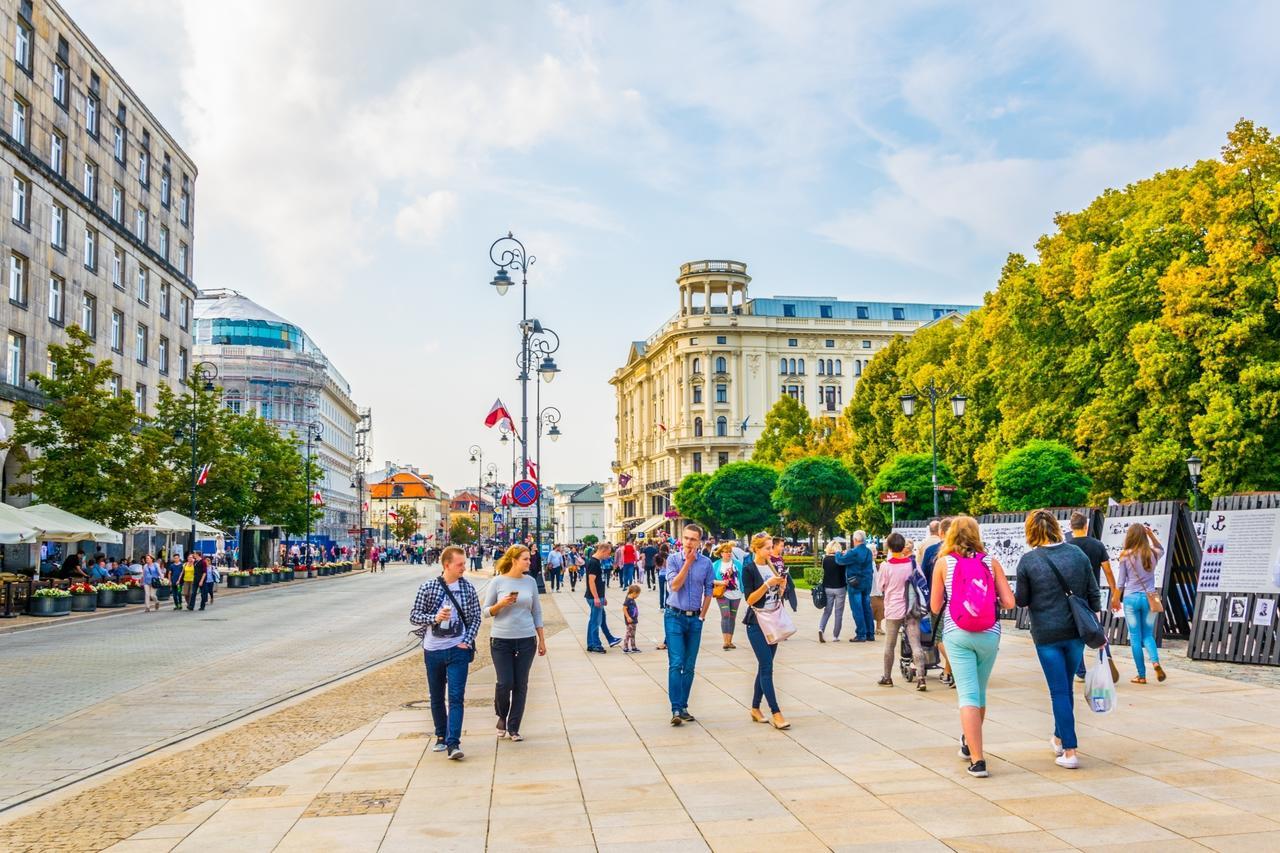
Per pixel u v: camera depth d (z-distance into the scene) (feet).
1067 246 128.77
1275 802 21.34
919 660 39.29
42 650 63.16
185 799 24.11
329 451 382.42
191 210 198.29
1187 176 110.52
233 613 99.91
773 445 266.57
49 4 132.46
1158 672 39.09
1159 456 103.24
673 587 33.32
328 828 21.26
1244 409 93.81
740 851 18.99
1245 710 32.48
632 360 453.58
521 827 21.03
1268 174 97.96
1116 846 18.58
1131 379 111.55
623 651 57.57
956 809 21.42
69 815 22.74
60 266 135.74
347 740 31.37
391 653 61.16
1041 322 129.39
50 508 101.35
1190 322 98.32
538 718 34.53
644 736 30.81
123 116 162.09
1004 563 69.97
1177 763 25.04
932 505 147.74
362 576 228.22
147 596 102.94
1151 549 39.11
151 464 117.39
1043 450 112.78
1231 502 47.34
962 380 161.07
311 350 369.09
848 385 368.68
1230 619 45.78
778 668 47.11
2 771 28.35
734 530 248.32
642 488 432.25
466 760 27.86
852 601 59.41
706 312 366.63
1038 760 25.80
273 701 41.09
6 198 119.55
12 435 111.65
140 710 39.22
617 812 21.99
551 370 118.11
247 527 189.57
